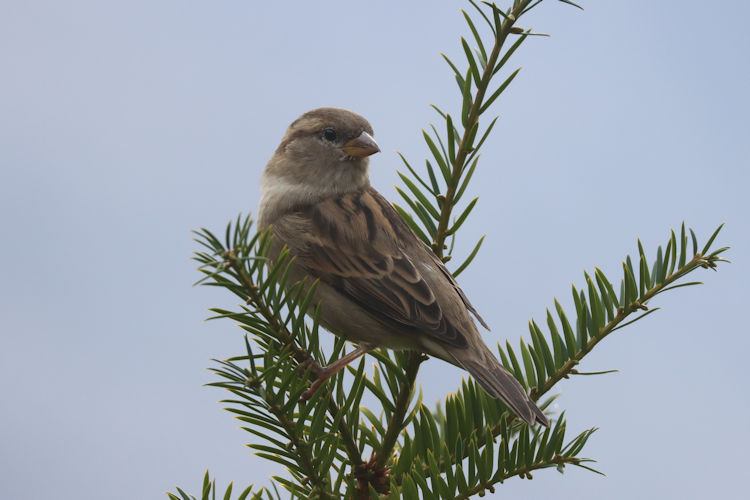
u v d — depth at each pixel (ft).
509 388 17.02
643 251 17.46
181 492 13.94
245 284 15.30
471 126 19.20
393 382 17.92
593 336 17.81
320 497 15.19
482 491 15.38
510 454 15.42
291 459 15.55
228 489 13.67
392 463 17.42
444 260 20.27
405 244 26.99
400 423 17.07
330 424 16.62
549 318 18.01
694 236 17.58
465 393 17.88
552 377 18.01
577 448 15.58
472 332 26.16
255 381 14.28
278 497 13.89
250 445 15.26
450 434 17.38
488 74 18.79
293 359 17.51
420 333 25.32
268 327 16.28
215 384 14.40
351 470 15.49
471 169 19.56
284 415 14.69
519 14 18.51
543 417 16.51
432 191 19.89
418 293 25.52
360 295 26.05
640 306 17.51
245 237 13.24
